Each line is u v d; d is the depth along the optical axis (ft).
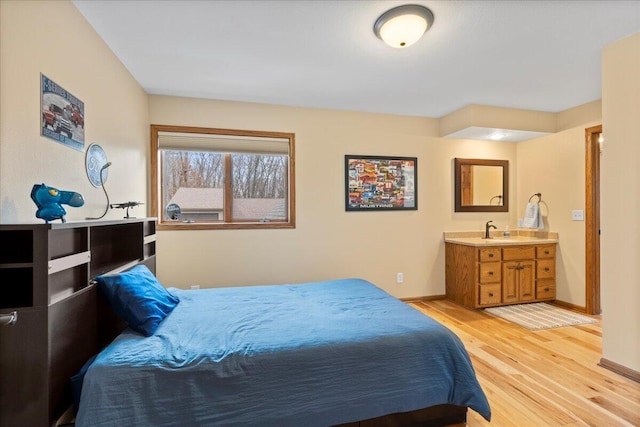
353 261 12.69
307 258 12.16
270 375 4.61
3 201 4.24
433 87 10.21
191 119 11.03
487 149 14.26
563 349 8.70
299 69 8.88
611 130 7.41
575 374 7.36
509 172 14.47
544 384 6.93
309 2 6.01
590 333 9.84
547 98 11.19
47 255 3.88
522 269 12.55
